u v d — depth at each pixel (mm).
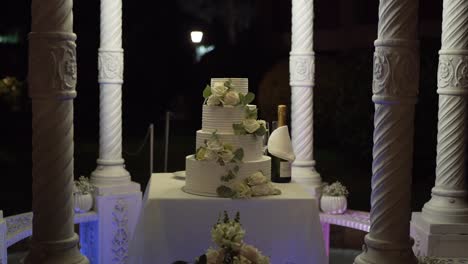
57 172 3594
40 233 3627
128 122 14539
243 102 4133
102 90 6332
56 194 3605
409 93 3740
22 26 13891
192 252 4004
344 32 13242
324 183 6703
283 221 4035
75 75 3586
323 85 11383
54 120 3541
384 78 3734
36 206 3625
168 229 3988
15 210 8672
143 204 4402
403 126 3783
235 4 15359
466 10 4809
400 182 3824
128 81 14469
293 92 6551
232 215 4004
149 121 14570
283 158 4613
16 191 9883
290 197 4070
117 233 6277
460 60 4852
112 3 6227
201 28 15242
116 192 6258
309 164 6547
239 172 4066
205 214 3998
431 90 9641
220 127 4133
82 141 13930
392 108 3766
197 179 4121
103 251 6207
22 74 13984
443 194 4980
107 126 6348
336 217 6305
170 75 14734
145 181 10969
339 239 7293
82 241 6566
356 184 10453
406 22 3691
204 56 14453
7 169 11688
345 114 10672
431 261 4520
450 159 4977
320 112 11609
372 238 3912
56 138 3564
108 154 6379
